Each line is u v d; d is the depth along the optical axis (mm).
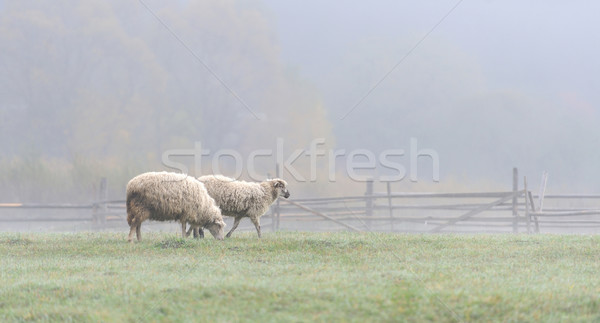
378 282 8117
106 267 9555
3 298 7746
